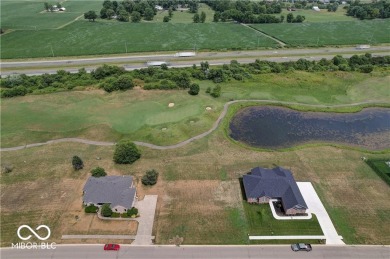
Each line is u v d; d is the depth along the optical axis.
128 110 115.31
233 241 68.31
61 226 71.50
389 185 82.81
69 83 132.62
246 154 94.81
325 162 91.62
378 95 128.88
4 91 124.94
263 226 71.44
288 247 67.00
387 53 173.12
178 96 124.38
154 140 100.06
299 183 83.31
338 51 176.38
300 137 104.50
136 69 147.12
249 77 140.50
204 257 65.00
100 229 70.75
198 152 95.25
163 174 86.56
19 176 86.06
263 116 115.19
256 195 76.25
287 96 127.81
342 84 137.25
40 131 104.69
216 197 79.25
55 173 87.00
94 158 92.56
